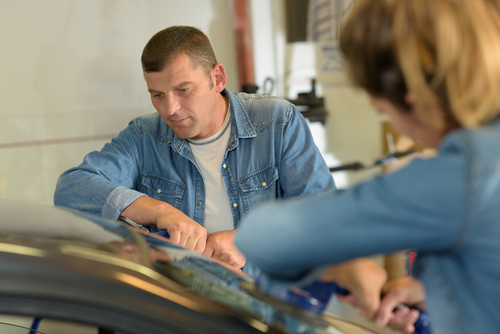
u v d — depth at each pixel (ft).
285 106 5.90
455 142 2.27
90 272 2.68
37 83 11.01
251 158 5.80
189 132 5.48
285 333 2.87
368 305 2.87
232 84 12.44
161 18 11.69
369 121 13.29
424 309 2.95
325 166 5.83
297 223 2.35
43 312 2.54
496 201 2.18
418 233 2.23
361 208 2.28
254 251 2.45
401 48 2.31
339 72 13.12
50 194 11.41
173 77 5.22
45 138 11.19
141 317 2.63
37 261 2.64
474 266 2.27
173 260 3.18
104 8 11.25
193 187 5.88
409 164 2.36
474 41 2.23
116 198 5.28
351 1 12.85
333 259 2.33
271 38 12.45
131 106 11.72
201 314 2.73
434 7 2.28
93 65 11.32
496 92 2.27
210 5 11.98
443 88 2.30
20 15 10.71
